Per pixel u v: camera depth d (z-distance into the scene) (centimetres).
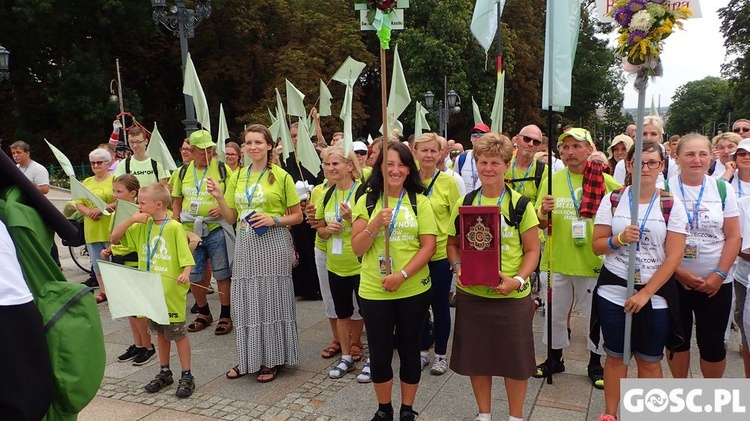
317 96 2538
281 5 2742
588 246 407
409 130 2920
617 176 551
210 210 554
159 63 2983
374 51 3056
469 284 310
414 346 339
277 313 438
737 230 342
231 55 2814
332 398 401
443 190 440
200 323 581
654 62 309
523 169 491
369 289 337
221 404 394
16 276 164
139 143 649
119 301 287
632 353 321
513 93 3084
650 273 311
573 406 377
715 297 348
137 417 373
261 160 446
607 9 338
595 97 3625
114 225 423
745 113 3228
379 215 322
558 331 431
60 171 2358
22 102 2722
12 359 157
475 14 477
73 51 2519
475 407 381
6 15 2470
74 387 182
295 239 676
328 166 440
